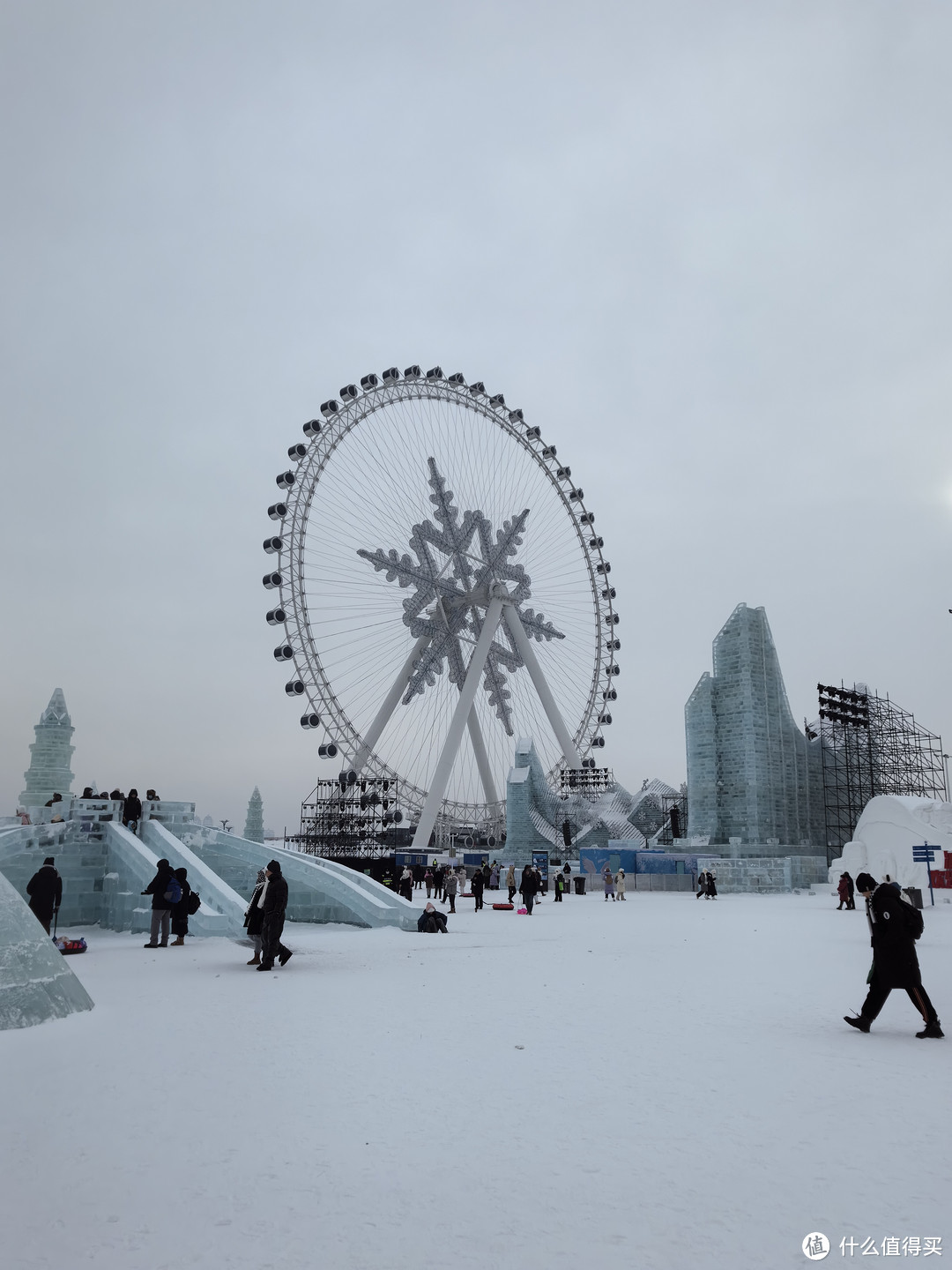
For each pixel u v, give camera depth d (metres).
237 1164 7.51
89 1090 9.76
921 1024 13.82
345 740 81.44
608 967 20.91
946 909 46.44
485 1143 8.04
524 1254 5.87
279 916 20.80
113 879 35.22
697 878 66.25
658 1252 5.88
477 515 100.12
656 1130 8.41
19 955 14.07
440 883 59.00
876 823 67.62
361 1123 8.62
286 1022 13.70
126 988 17.42
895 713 93.44
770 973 19.81
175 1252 5.89
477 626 102.81
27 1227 6.29
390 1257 5.83
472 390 98.19
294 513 80.19
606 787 121.88
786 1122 8.64
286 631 78.06
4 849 34.62
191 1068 10.75
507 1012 14.62
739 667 86.38
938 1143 8.00
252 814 118.69
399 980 18.77
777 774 86.25
